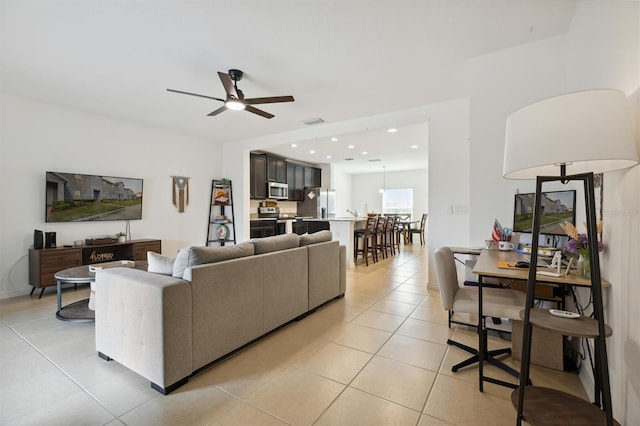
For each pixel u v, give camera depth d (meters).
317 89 3.67
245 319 2.40
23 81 3.43
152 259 2.30
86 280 2.88
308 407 1.73
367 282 4.61
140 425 1.58
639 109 1.30
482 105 3.03
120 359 2.05
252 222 6.82
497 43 2.77
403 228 9.20
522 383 1.39
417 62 3.06
